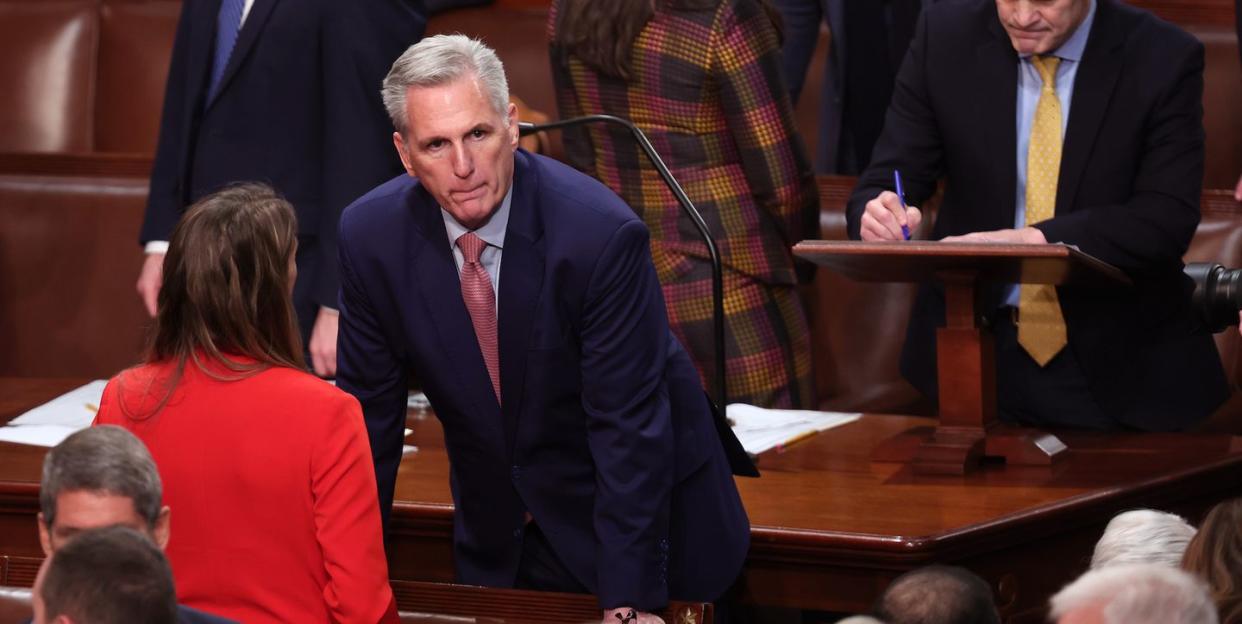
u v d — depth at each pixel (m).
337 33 13.13
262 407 8.05
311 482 8.03
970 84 12.41
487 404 9.02
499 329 8.78
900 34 17.25
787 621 14.44
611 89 13.01
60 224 16.67
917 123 12.73
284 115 13.30
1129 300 12.31
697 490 9.42
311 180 13.38
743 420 12.64
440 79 8.08
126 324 16.45
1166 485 10.86
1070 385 12.45
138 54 19.47
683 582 9.47
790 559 9.86
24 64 19.52
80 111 19.48
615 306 8.62
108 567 5.53
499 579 9.64
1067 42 12.13
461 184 8.18
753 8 12.56
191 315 8.13
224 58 13.50
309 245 13.41
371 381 9.17
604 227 8.59
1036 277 11.10
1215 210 14.80
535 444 9.10
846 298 15.61
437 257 8.82
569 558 9.26
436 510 10.36
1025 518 9.98
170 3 19.75
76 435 7.02
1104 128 12.09
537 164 8.84
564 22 12.93
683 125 12.84
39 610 5.54
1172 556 7.60
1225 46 16.28
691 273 13.12
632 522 8.74
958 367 11.30
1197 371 12.38
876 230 11.54
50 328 16.55
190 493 8.07
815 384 15.16
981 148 12.34
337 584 8.00
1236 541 7.17
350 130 13.11
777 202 12.93
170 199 13.83
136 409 8.19
